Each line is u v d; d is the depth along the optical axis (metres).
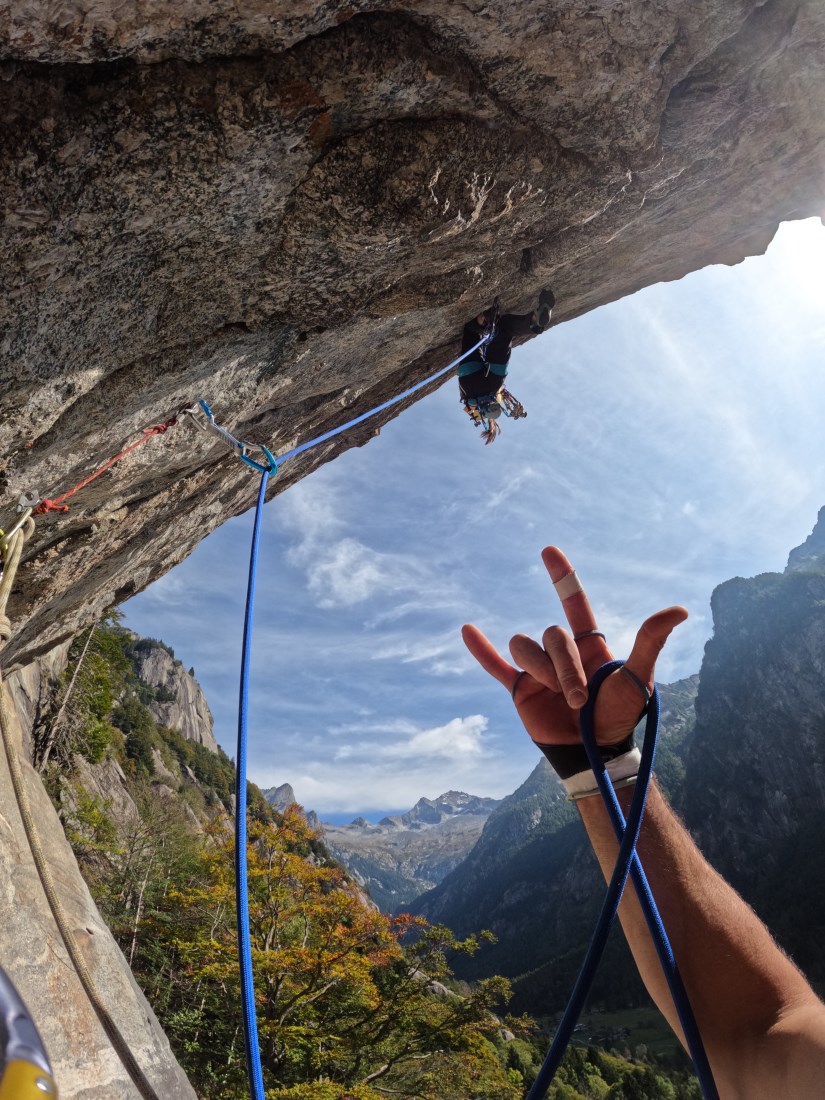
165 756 74.38
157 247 2.72
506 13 2.57
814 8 3.25
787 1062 0.87
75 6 1.90
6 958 3.20
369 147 2.73
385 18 2.45
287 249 3.04
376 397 5.98
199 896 18.39
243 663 1.83
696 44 3.14
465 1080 16.77
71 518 4.68
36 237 2.36
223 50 2.24
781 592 162.12
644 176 4.02
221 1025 16.84
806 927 101.62
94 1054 3.27
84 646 32.97
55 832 5.11
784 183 4.93
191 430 4.23
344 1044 16.33
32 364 2.79
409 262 3.55
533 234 3.95
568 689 1.09
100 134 2.22
